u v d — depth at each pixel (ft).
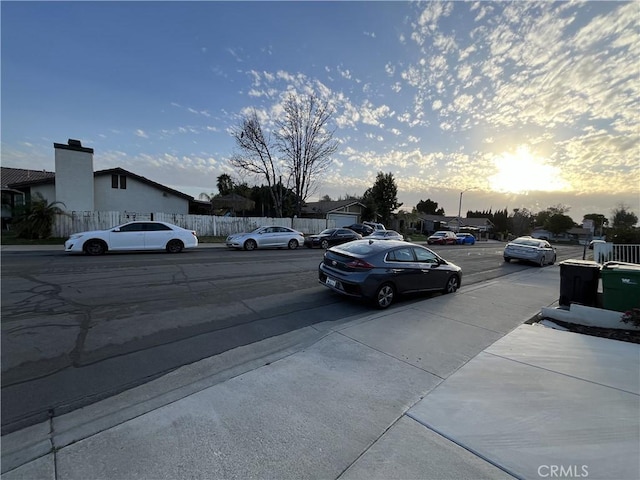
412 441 7.86
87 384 10.26
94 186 72.79
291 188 111.45
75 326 15.11
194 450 7.36
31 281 24.00
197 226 75.31
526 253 51.42
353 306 20.58
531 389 10.44
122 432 7.96
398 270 20.89
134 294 21.17
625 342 14.84
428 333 15.83
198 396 9.66
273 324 16.69
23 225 54.39
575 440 7.93
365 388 10.37
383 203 163.84
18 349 12.53
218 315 17.66
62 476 6.53
